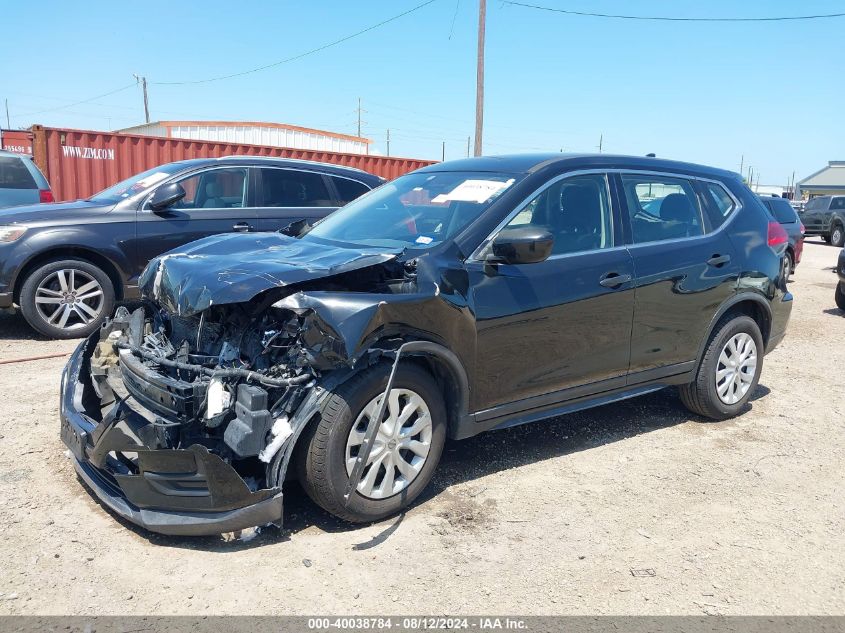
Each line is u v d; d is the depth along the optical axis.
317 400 3.29
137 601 2.91
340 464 3.37
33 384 5.55
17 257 6.78
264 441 3.21
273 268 3.42
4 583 2.98
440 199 4.35
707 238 5.04
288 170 8.05
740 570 3.36
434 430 3.73
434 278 3.66
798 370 7.07
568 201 4.39
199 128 25.03
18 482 3.87
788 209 13.93
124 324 4.16
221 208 7.64
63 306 7.07
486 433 4.95
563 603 3.04
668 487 4.22
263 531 3.49
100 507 3.65
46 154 12.53
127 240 7.16
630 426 5.25
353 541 3.45
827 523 3.85
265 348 3.35
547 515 3.81
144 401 3.46
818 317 10.15
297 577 3.12
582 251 4.34
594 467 4.47
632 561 3.40
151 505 3.22
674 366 4.91
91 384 4.13
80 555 3.21
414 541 3.48
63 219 6.99
